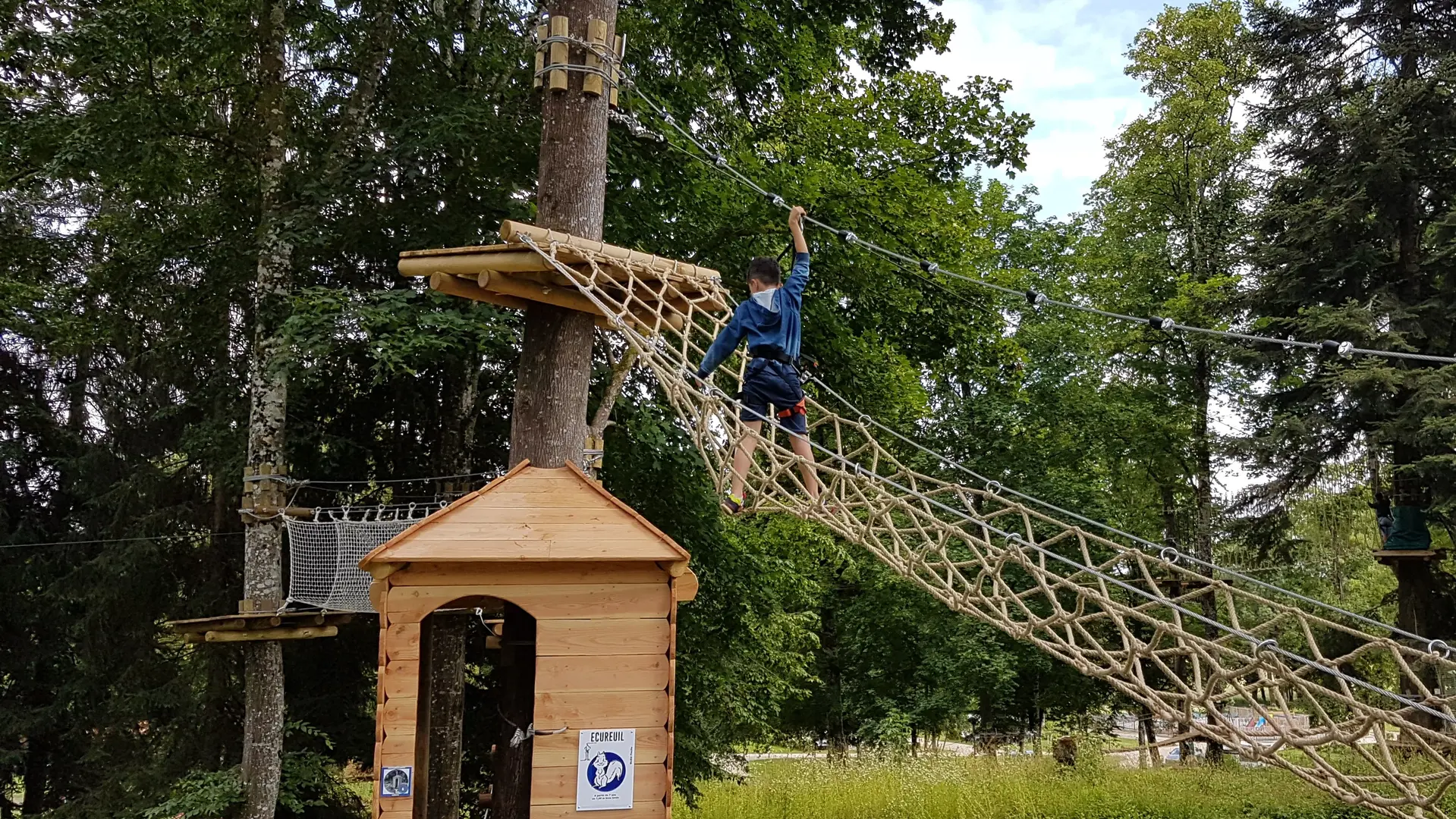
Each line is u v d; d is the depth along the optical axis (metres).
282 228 9.43
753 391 5.40
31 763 14.10
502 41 10.74
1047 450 19.41
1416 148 15.01
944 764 14.73
